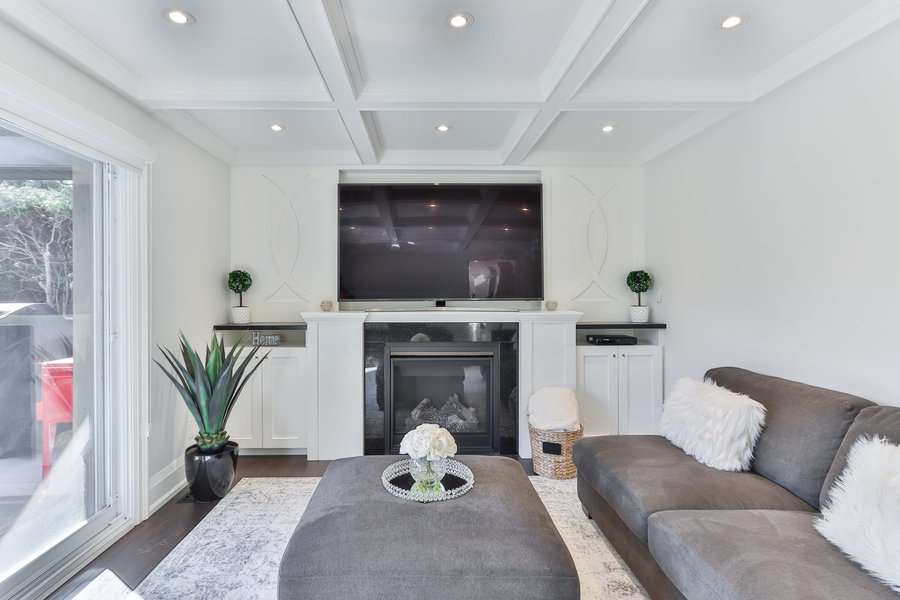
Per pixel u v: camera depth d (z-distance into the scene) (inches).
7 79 69.2
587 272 163.0
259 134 137.6
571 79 95.2
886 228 77.8
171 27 82.8
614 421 150.8
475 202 159.5
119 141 94.6
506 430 148.1
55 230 84.0
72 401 87.7
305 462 140.9
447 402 152.9
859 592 49.1
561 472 127.5
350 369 143.8
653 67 98.8
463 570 56.2
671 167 145.3
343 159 156.3
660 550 65.9
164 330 117.0
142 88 101.9
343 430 143.6
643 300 163.0
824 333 90.0
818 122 90.9
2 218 73.5
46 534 81.0
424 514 67.2
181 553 88.7
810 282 93.4
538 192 160.1
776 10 78.7
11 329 75.2
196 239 133.9
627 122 130.6
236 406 144.1
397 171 162.1
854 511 56.7
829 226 88.7
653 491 76.0
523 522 65.6
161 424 114.2
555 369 146.3
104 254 96.0
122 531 96.1
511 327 147.9
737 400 87.3
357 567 56.7
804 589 49.6
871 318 80.6
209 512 106.5
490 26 83.4
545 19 81.3
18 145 76.0
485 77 103.3
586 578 80.7
